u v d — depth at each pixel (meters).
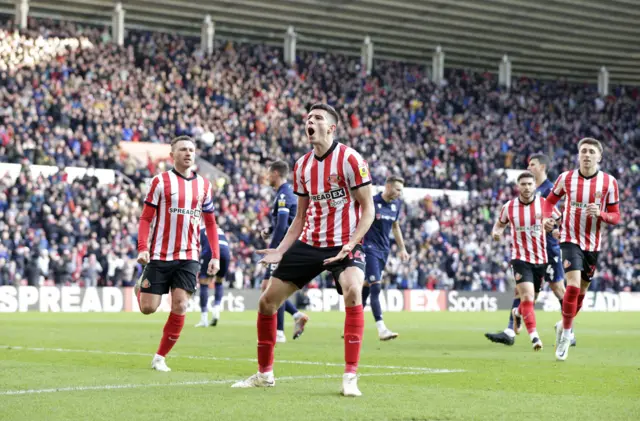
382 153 40.81
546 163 13.48
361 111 43.12
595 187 10.86
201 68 40.09
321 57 47.50
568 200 10.99
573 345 13.61
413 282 34.25
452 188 40.50
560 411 6.07
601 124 50.09
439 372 8.97
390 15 44.78
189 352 11.48
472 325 20.91
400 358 10.87
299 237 7.30
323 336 15.62
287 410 5.98
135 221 30.62
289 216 13.00
